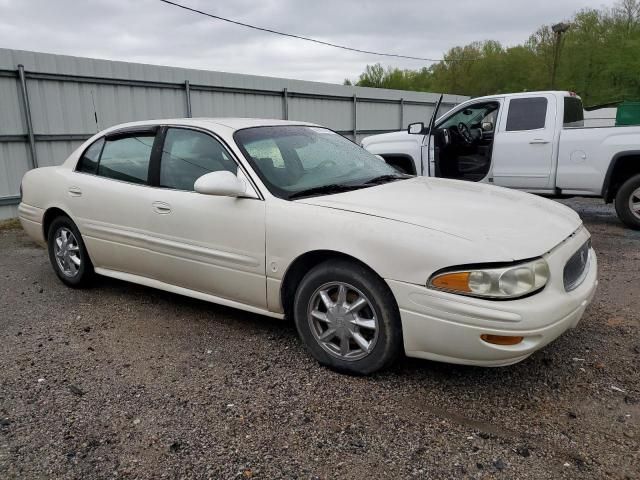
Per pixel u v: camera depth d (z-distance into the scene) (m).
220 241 3.51
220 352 3.46
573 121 7.62
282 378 3.10
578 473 2.25
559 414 2.69
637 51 37.41
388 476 2.25
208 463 2.36
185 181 3.80
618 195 7.11
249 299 3.49
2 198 9.16
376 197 3.34
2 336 3.84
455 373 3.11
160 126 4.11
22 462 2.39
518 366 3.19
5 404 2.88
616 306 4.19
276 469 2.31
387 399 2.85
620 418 2.64
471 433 2.54
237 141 3.64
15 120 9.23
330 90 16.08
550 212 3.36
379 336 2.93
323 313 3.17
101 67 10.30
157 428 2.63
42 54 9.41
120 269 4.37
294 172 3.64
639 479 2.20
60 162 9.96
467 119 8.05
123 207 4.10
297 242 3.14
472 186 3.88
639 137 6.61
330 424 2.63
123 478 2.28
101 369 3.27
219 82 12.59
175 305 4.38
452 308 2.63
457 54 48.00
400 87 53.66
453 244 2.69
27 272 5.59
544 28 43.41
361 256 2.89
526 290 2.63
